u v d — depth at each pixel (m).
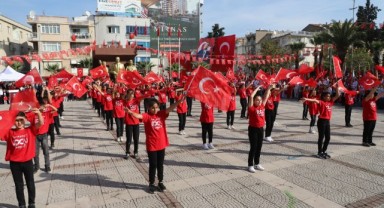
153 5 52.25
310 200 5.89
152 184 6.45
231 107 12.75
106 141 11.27
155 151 6.30
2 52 44.22
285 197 6.04
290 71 12.08
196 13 52.22
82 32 50.81
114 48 25.98
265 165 8.00
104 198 6.20
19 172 5.49
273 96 10.50
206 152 9.34
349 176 7.13
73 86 11.58
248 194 6.22
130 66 23.78
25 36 53.69
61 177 7.47
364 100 9.77
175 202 5.95
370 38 37.97
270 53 46.94
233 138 11.18
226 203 5.84
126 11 51.75
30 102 6.41
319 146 8.58
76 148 10.28
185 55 25.19
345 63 33.41
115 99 11.09
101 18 50.47
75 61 48.25
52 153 9.71
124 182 7.05
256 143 7.48
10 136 5.43
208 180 7.04
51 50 48.78
